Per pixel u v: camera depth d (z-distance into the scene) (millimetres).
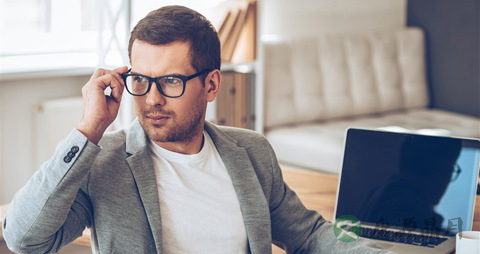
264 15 4727
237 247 1554
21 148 3902
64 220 1351
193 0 3984
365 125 4609
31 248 1354
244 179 1591
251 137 1712
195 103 1469
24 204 1338
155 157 1524
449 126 4719
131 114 3553
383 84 5008
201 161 1555
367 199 2014
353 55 4824
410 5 5477
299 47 4547
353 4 5195
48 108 3898
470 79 5254
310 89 4566
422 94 5281
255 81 4227
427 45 5379
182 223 1497
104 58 3617
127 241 1438
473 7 5176
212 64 1504
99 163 1452
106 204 1434
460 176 1952
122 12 3494
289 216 1738
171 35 1418
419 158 1994
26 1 4094
